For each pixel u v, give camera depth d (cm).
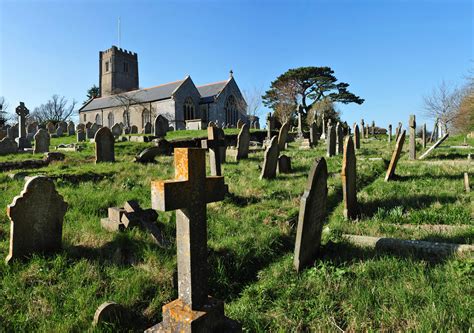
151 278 445
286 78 6400
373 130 4909
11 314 364
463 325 308
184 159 285
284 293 411
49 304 383
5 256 491
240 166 1352
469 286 372
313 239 511
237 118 6400
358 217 712
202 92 6431
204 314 278
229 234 607
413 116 1518
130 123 6066
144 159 1384
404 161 1454
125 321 371
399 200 791
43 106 7150
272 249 561
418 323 314
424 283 388
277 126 5691
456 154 1642
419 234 572
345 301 373
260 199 853
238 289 466
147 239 567
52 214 516
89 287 413
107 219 635
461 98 3816
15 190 853
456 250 477
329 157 1575
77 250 522
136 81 8019
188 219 284
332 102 5978
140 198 831
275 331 341
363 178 1080
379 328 323
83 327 351
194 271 288
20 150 1847
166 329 286
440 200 768
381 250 514
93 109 6731
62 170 1084
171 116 5500
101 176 1042
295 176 1145
